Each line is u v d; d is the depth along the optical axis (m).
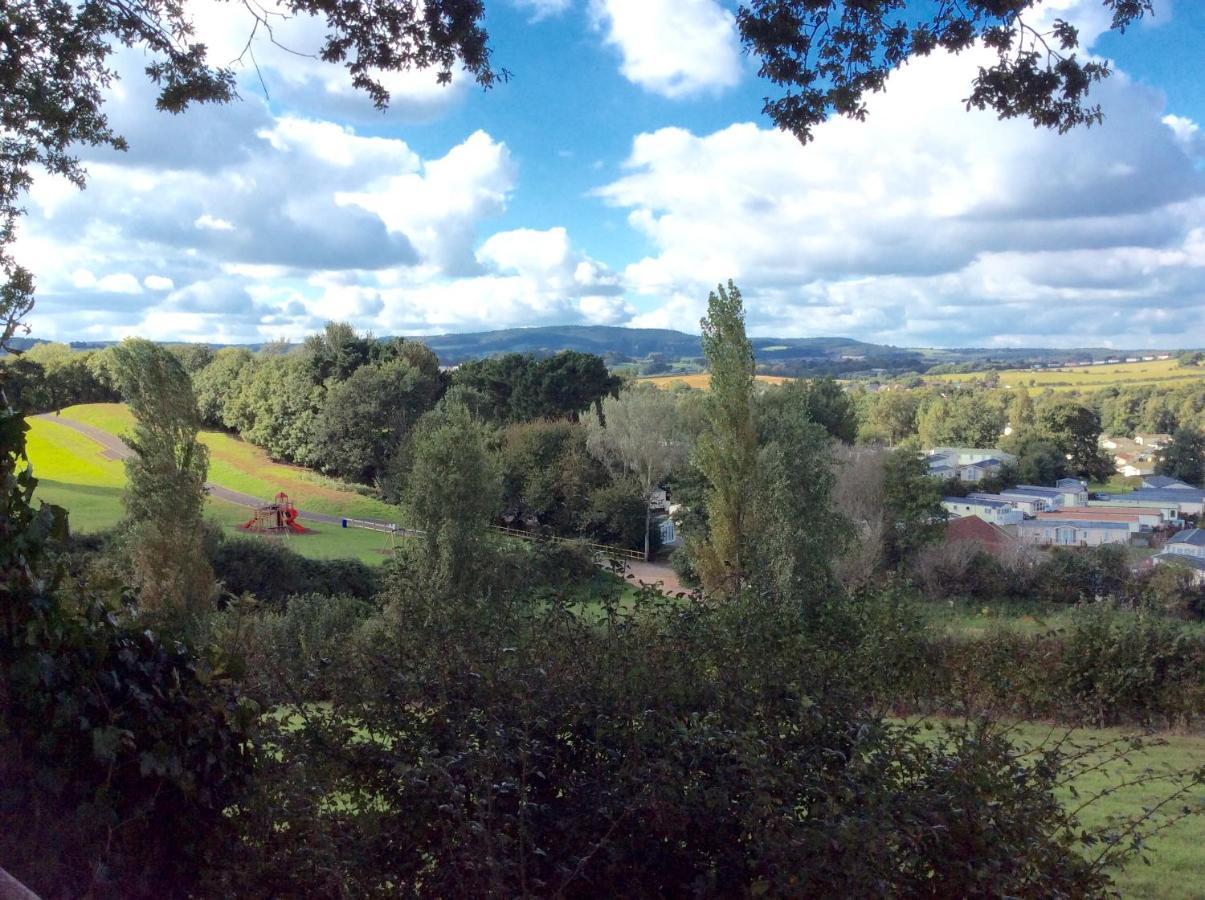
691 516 39.53
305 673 3.84
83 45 7.27
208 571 20.19
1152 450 74.75
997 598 30.47
